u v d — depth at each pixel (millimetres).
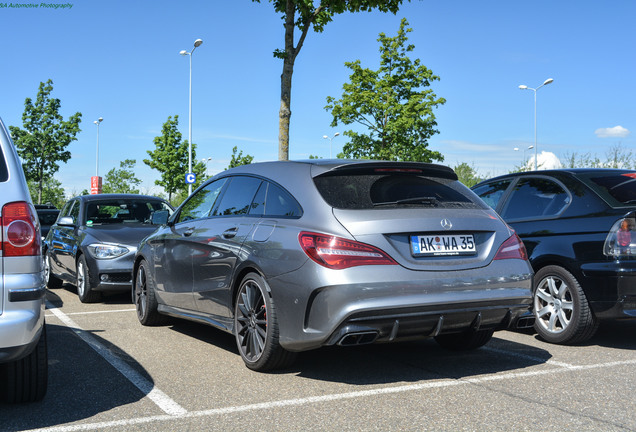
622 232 5098
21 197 3408
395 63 31750
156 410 3646
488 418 3477
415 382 4242
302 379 4336
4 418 3506
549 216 5754
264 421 3441
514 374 4461
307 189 4340
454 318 4086
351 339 3906
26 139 40281
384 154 31703
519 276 4348
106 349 5344
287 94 12250
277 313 4227
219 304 5012
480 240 4328
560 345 5555
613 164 17578
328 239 3967
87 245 8188
